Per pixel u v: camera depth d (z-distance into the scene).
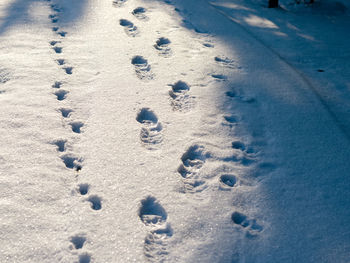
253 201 1.75
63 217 1.57
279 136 2.23
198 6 4.59
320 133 2.26
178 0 4.66
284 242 1.54
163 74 2.80
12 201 1.60
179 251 1.48
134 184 1.78
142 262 1.41
